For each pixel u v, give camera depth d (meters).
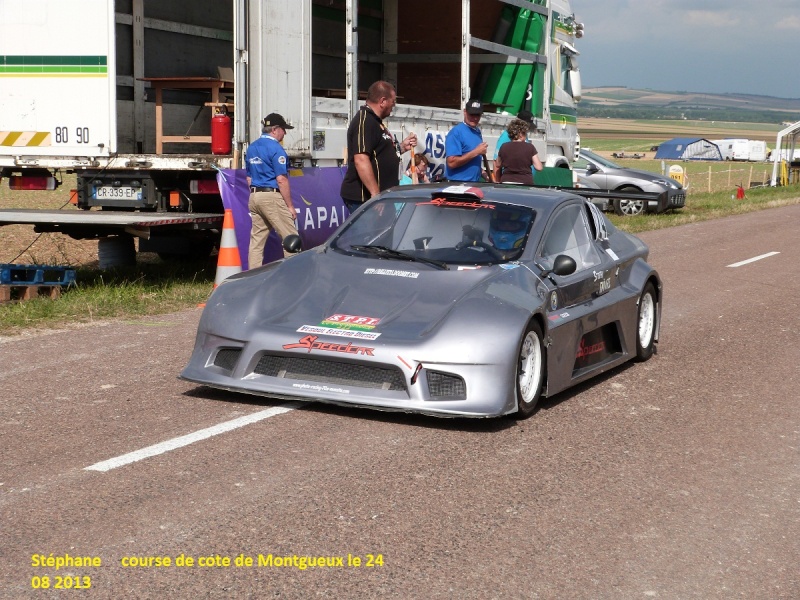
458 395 5.52
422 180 12.84
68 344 7.68
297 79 10.71
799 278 13.05
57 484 4.51
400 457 5.07
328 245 6.80
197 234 11.30
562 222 6.95
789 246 17.02
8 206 21.23
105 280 11.07
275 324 5.85
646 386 6.98
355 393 5.57
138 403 5.95
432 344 5.51
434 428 5.61
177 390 6.29
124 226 10.05
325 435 5.39
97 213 10.59
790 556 4.05
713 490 4.83
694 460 5.30
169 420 5.59
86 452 4.98
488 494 4.60
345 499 4.44
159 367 6.96
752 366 7.75
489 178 12.12
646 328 7.80
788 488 4.91
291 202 9.90
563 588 3.64
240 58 10.03
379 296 6.00
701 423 6.05
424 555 3.87
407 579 3.64
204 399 6.07
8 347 7.51
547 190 7.41
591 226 7.34
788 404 6.61
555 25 17.98
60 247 15.14
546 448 5.37
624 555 3.97
